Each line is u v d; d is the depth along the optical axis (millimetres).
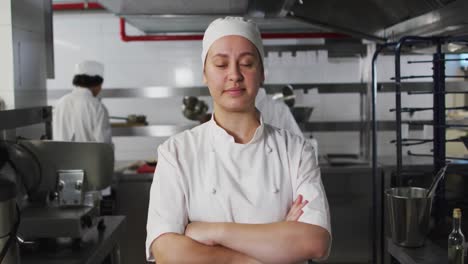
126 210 3924
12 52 2303
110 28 4848
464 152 3256
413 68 4312
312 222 1261
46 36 2766
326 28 3590
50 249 1902
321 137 4754
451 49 2531
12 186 1640
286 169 1369
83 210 1973
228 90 1297
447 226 2166
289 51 4594
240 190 1329
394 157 4367
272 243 1243
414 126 4234
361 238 3986
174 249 1261
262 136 1374
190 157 1361
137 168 4160
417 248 1905
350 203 3961
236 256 1252
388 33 3455
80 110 3748
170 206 1321
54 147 1966
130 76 4891
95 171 1996
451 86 3527
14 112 2104
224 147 1353
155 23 4070
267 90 4680
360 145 4734
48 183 2006
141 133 4727
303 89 4684
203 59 1365
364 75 4637
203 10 3508
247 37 1285
